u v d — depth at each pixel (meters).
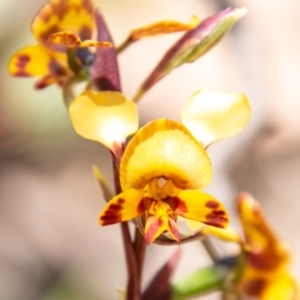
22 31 0.60
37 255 0.61
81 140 0.66
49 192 0.66
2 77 0.60
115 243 0.61
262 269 0.29
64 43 0.25
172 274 0.28
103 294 0.57
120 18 0.75
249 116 0.25
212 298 0.54
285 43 0.80
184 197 0.25
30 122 0.61
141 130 0.24
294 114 0.71
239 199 0.29
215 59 0.73
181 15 0.75
